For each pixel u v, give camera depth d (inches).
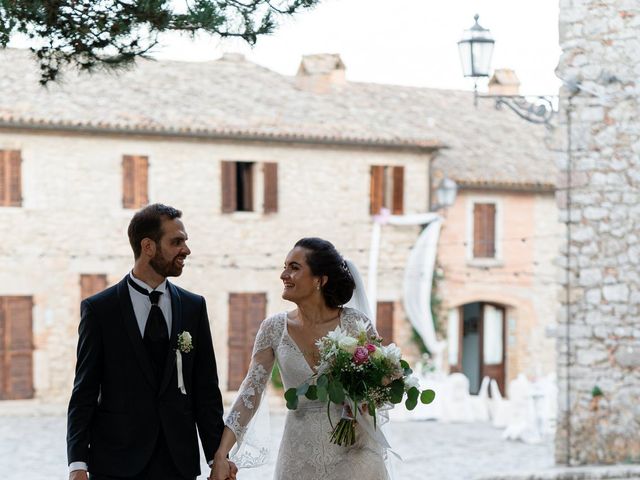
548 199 999.6
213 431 187.3
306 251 192.1
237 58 1013.8
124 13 211.5
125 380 179.9
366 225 927.0
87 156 843.4
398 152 938.7
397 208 937.5
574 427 486.9
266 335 195.9
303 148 908.0
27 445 630.5
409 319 943.0
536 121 494.3
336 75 1018.7
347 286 193.8
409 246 948.0
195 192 875.4
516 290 989.2
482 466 542.6
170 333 183.0
